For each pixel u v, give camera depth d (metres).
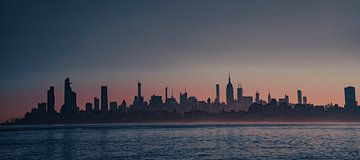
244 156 123.88
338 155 124.19
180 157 123.00
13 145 176.12
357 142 176.50
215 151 140.00
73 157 126.81
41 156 130.62
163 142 189.50
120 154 133.50
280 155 125.50
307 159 115.38
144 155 129.50
